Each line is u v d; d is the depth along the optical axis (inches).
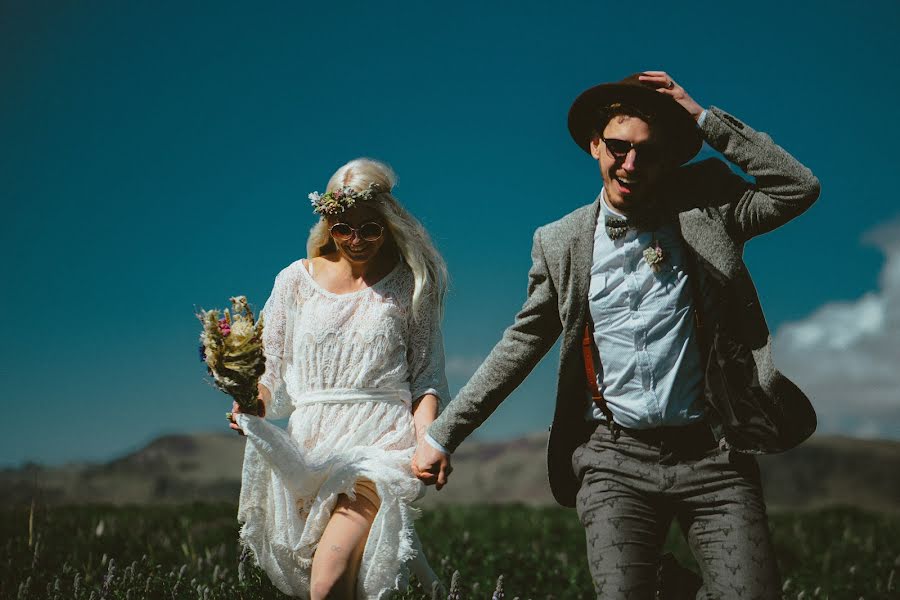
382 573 183.9
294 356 200.5
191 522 397.4
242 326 185.8
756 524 158.7
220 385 184.5
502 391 179.6
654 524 166.2
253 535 195.6
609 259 165.0
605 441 169.3
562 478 180.4
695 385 164.2
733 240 163.8
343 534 184.4
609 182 163.9
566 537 438.9
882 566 333.7
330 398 194.7
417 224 201.5
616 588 161.6
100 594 215.8
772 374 159.0
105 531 352.5
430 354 203.0
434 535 401.1
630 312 164.2
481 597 253.0
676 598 170.4
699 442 163.8
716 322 163.2
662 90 164.6
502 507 635.5
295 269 206.2
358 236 194.5
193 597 224.1
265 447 186.2
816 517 569.9
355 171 196.9
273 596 206.5
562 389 172.1
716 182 166.7
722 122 162.1
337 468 187.9
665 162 166.9
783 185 157.6
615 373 166.2
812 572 313.6
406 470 188.4
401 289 200.7
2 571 261.0
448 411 182.2
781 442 161.8
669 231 164.6
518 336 177.6
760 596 154.9
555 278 170.6
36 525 331.6
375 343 195.2
